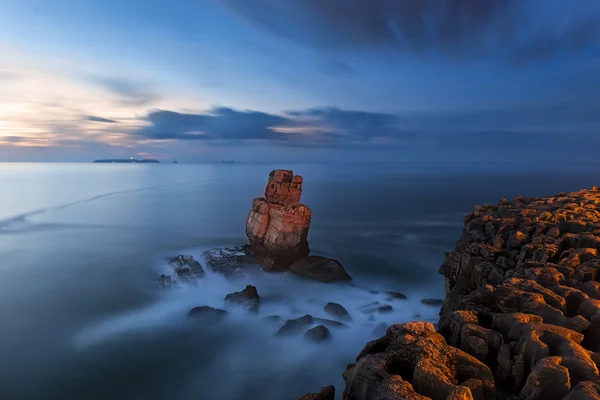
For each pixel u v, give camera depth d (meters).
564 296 12.98
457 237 74.69
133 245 66.06
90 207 115.94
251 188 188.50
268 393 25.67
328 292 41.56
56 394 25.83
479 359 10.30
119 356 30.19
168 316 36.28
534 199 33.34
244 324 33.88
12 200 132.00
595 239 18.50
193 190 176.12
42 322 36.31
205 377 27.42
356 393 9.62
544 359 9.07
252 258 50.28
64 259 57.25
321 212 106.38
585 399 7.56
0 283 46.75
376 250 64.12
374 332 31.78
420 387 8.66
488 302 13.36
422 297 41.16
